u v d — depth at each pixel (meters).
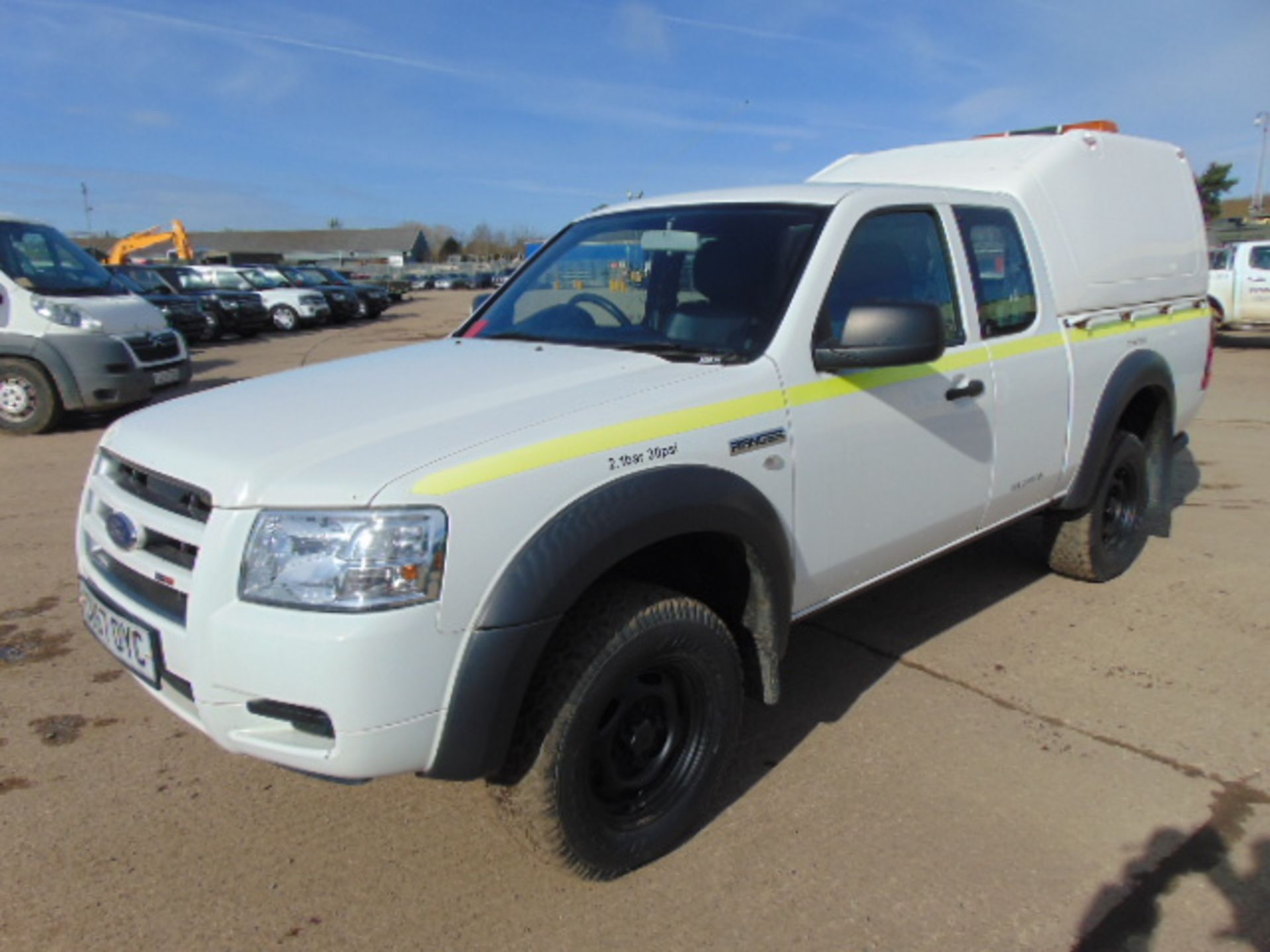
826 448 2.95
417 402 2.55
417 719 2.11
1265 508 6.15
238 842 2.79
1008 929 2.42
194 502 2.27
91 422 10.10
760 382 2.79
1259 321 15.62
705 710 2.74
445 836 2.83
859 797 3.01
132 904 2.52
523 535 2.21
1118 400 4.35
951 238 3.58
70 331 9.06
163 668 2.29
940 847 2.75
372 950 2.37
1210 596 4.62
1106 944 2.37
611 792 2.59
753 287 3.05
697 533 2.62
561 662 2.34
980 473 3.65
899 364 2.83
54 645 4.10
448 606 2.10
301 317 24.30
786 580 2.86
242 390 2.89
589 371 2.78
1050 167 4.26
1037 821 2.87
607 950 2.37
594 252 3.59
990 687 3.73
